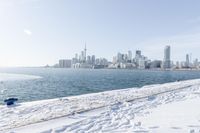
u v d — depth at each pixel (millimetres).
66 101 13539
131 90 20812
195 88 21469
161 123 7711
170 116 8805
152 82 60875
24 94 36219
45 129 7055
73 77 93188
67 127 7367
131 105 11727
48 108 11227
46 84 55375
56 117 8828
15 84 55031
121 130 6914
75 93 36594
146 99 13969
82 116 9055
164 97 14945
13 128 7215
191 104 11750
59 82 62250
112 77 92188
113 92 19078
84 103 12742
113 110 10375
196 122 7766
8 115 9648
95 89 41969
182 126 7250
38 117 9109
